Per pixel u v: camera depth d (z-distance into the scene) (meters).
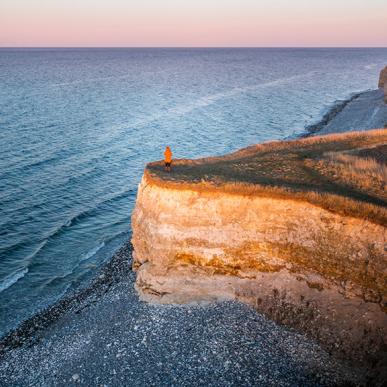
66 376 24.06
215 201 26.64
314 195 25.34
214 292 26.83
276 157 34.34
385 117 84.38
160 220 27.12
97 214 48.50
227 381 22.19
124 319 27.17
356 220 24.02
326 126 91.69
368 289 23.19
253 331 24.73
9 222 44.59
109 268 36.47
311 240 24.89
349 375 22.52
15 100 108.00
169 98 125.88
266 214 25.92
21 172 58.31
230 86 157.00
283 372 22.78
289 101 125.88
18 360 26.33
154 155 70.56
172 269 27.25
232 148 75.62
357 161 32.06
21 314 31.03
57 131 80.31
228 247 26.41
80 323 28.61
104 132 82.31
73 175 59.12
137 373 23.20
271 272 25.73
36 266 37.41
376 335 22.67
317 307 24.27
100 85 149.88
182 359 23.59
